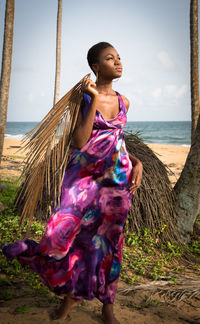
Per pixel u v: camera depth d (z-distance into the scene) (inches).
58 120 97.7
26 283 127.5
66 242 91.7
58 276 91.5
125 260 165.3
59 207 95.3
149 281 147.6
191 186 200.4
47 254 91.5
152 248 182.2
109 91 103.4
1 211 228.4
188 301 131.6
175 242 189.3
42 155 98.3
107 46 102.2
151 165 201.5
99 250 95.1
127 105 106.6
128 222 192.4
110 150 96.6
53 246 91.2
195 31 317.7
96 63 101.7
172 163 750.5
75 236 94.0
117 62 100.8
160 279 150.1
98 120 95.9
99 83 103.2
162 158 896.3
